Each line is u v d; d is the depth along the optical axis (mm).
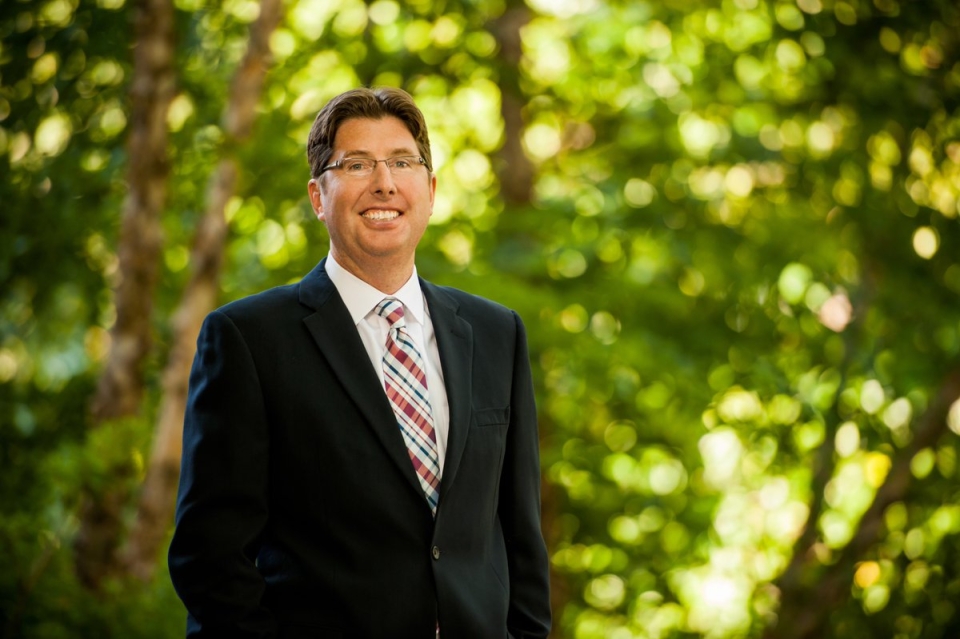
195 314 10562
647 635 16703
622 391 15188
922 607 14195
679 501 16219
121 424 8812
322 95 14648
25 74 12312
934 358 14664
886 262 14727
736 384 15133
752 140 15188
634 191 15688
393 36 15609
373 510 4207
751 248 14961
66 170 12453
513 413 4859
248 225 14438
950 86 13984
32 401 11797
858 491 16750
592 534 16359
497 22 16359
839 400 14797
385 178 4445
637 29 16203
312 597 4156
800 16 14367
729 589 16766
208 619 4074
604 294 14727
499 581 4527
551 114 17031
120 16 11883
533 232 15547
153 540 9969
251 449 4215
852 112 14523
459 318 4805
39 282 12961
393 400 4426
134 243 10438
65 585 8469
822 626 14922
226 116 10898
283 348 4355
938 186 14859
